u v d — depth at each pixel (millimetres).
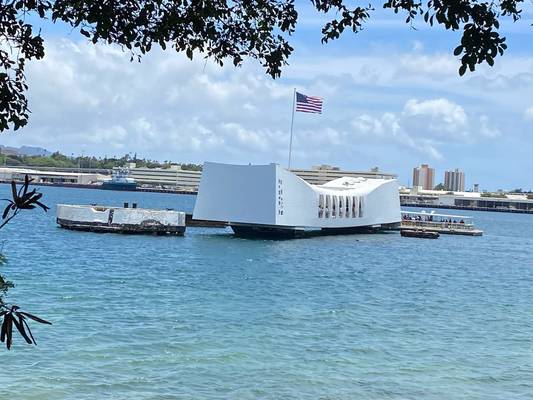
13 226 96312
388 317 34844
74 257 59781
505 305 41969
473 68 7492
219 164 92438
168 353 24766
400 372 23844
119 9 8344
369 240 104000
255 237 94062
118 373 22016
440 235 130125
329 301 39688
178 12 8633
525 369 24969
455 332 31531
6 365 22125
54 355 23641
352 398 20641
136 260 59781
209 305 35688
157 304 35250
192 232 99938
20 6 7930
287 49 9672
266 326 30484
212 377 22078
